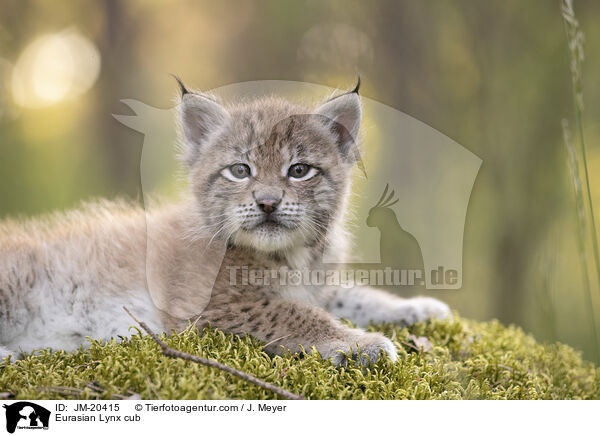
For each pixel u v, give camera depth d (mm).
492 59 15727
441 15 15797
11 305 8523
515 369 8078
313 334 7723
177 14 23375
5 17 24922
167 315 8281
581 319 17625
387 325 9297
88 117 26844
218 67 21109
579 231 7488
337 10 17094
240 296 8250
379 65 15828
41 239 9352
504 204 15930
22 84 27656
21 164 29844
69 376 6363
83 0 24141
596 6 15508
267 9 20016
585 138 16438
